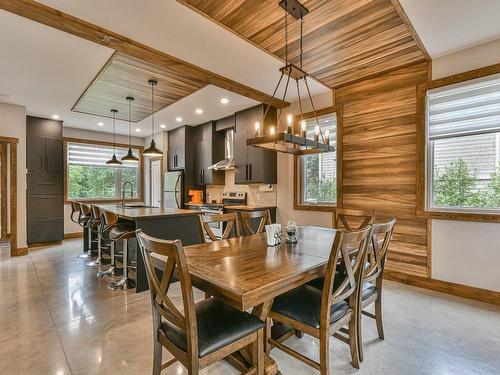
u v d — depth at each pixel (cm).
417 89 327
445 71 307
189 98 446
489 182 288
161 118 572
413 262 330
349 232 154
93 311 262
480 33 263
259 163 485
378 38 270
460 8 224
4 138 461
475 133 293
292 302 176
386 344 209
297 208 458
